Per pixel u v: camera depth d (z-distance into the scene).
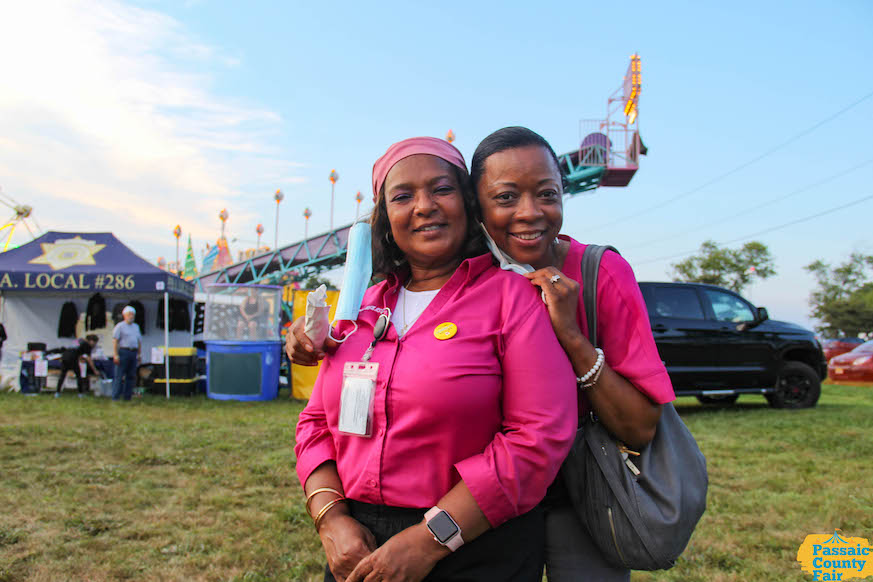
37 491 4.14
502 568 1.15
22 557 3.04
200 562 3.01
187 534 3.38
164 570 2.91
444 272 1.33
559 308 1.21
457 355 1.12
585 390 1.25
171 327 11.72
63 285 10.45
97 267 10.73
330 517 1.22
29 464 4.93
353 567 1.13
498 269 1.27
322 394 1.30
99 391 10.67
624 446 1.30
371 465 1.15
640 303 1.29
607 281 1.31
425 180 1.26
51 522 3.55
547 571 1.40
